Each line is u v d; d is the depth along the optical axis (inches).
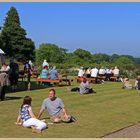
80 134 539.5
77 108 778.8
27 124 564.7
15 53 3659.0
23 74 1403.8
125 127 601.0
